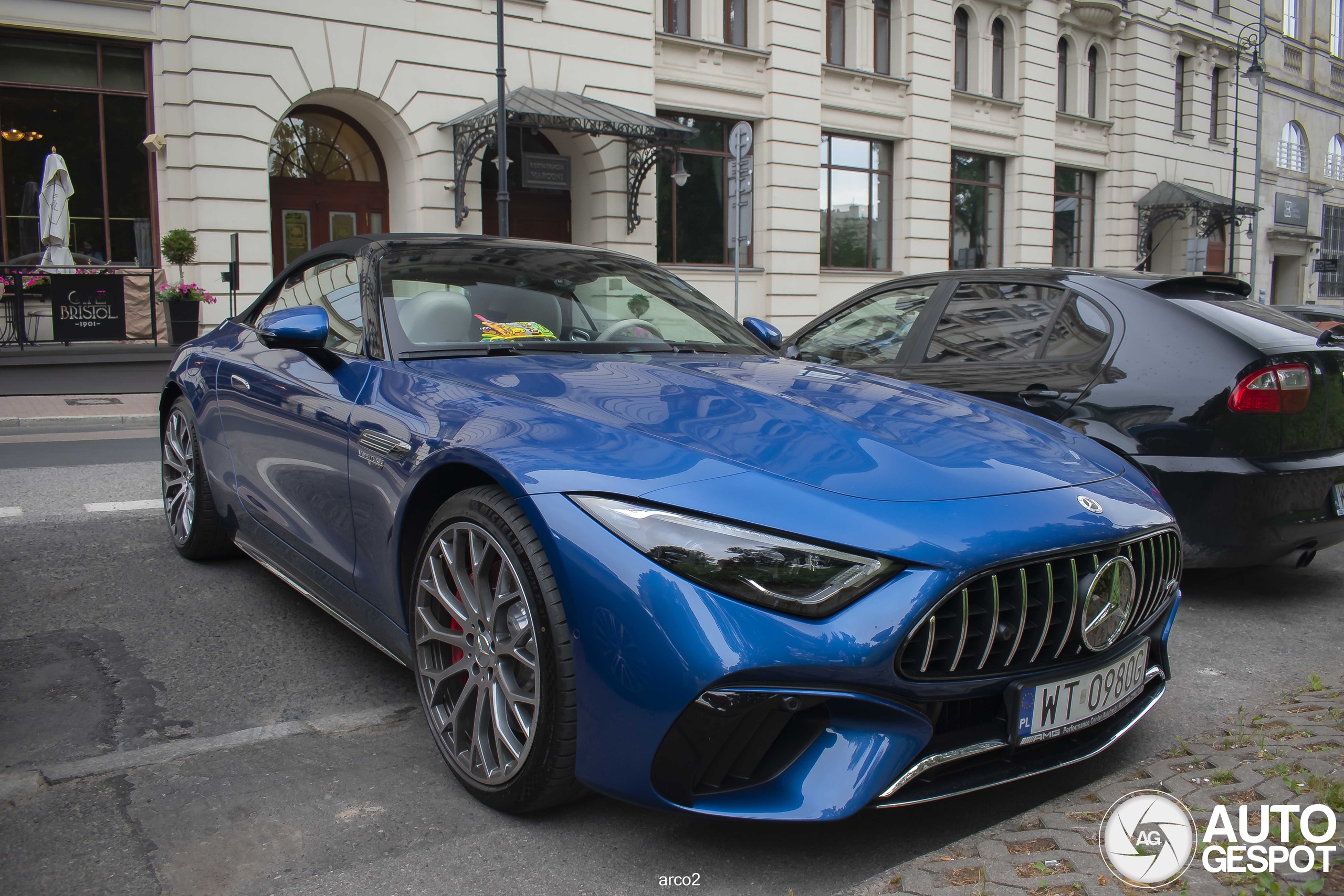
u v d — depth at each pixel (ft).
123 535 14.49
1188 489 11.96
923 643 5.78
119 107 39.42
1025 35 73.15
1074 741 6.77
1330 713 8.32
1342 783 6.64
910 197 65.82
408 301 9.32
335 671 9.57
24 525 14.98
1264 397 11.73
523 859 6.27
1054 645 6.37
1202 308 12.67
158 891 5.86
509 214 50.31
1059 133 78.79
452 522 7.06
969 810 6.98
